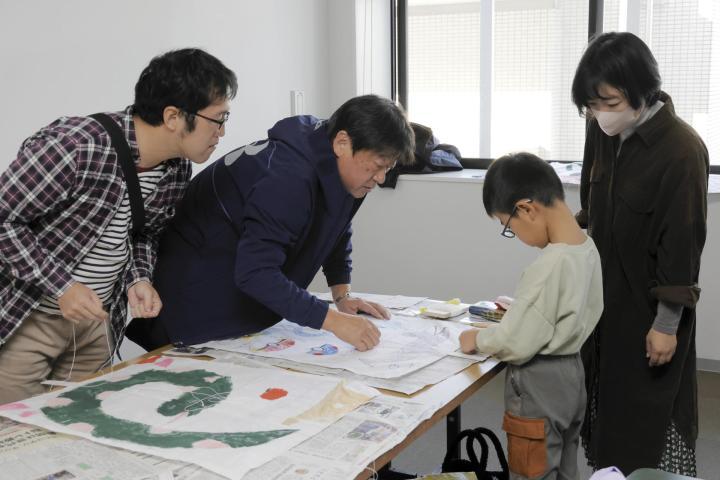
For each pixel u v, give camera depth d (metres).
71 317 1.50
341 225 1.71
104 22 2.73
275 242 1.58
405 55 4.27
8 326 1.60
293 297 1.60
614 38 1.76
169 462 1.15
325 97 4.04
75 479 1.09
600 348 1.93
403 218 3.90
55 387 1.61
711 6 3.54
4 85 2.41
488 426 2.97
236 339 1.77
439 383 1.49
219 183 1.74
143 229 1.72
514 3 4.02
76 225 1.54
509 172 1.58
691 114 3.67
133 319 1.90
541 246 1.63
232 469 1.11
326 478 1.10
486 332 1.60
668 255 1.76
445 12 4.18
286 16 3.67
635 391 1.88
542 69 4.02
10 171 1.45
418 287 3.92
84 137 1.48
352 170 1.59
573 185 3.46
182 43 3.07
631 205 1.82
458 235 3.78
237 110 3.40
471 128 4.23
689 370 1.89
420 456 2.70
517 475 1.60
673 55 3.65
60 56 2.58
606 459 1.93
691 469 1.92
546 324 1.53
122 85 2.83
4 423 1.29
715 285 3.36
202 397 1.39
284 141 1.65
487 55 4.10
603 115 1.79
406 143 1.56
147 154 1.57
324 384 1.45
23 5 2.45
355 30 3.94
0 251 1.47
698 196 1.74
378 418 1.30
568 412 1.62
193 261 1.78
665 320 1.78
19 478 1.10
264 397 1.39
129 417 1.30
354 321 1.66
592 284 1.62
